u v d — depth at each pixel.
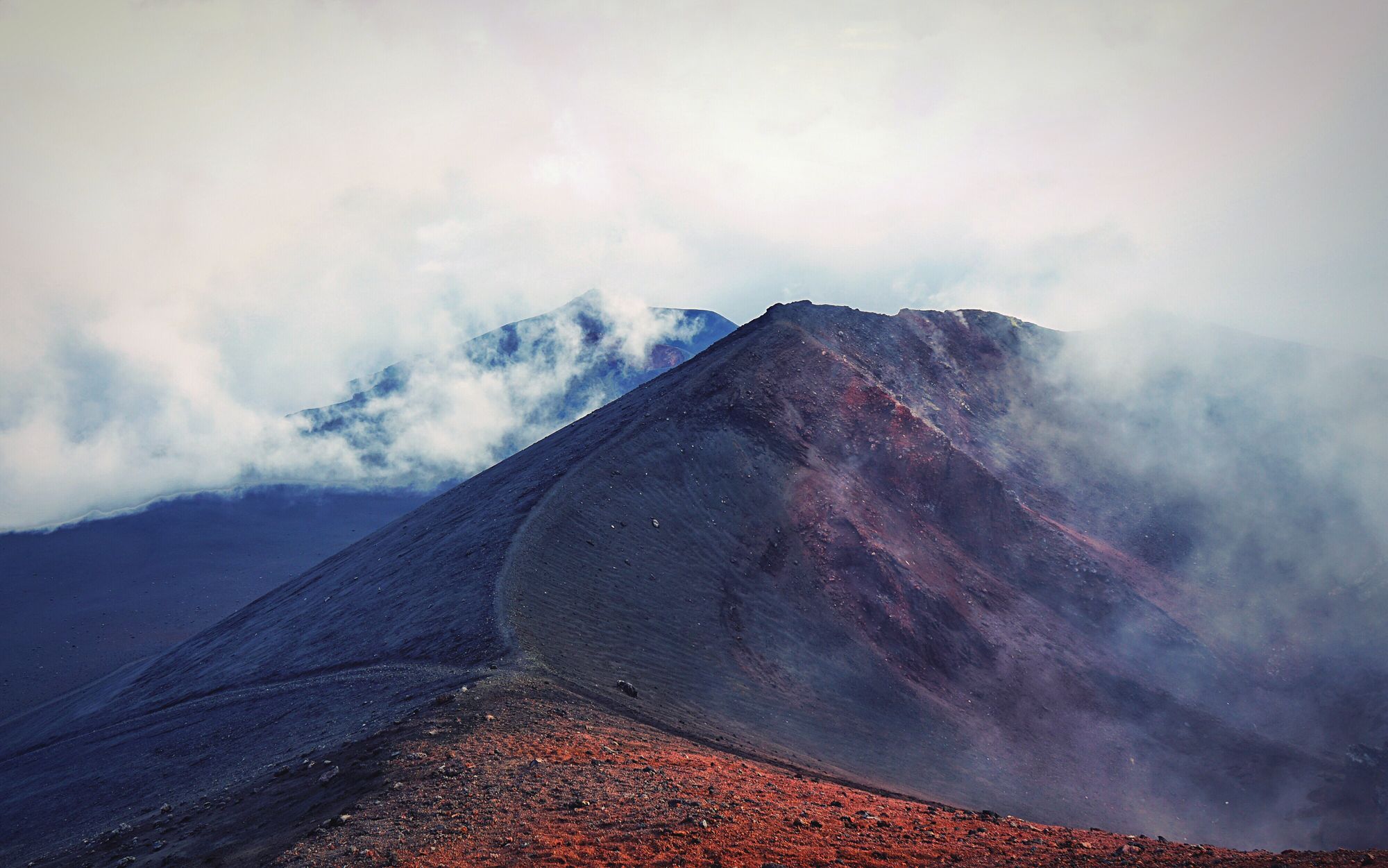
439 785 29.42
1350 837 55.72
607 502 73.25
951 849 24.44
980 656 71.94
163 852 32.16
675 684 51.72
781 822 26.23
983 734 62.56
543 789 28.64
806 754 48.56
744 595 67.44
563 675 46.03
